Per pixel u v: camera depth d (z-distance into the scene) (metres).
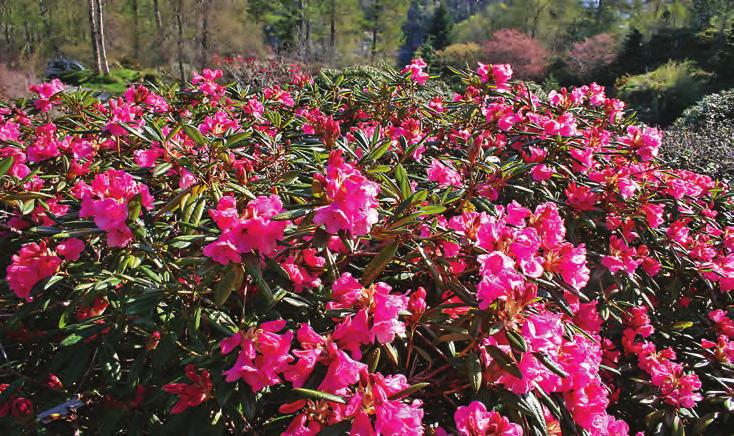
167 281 1.47
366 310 1.23
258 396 1.31
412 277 1.75
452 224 1.61
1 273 1.93
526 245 1.45
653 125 16.88
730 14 35.44
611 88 22.34
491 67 3.27
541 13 40.34
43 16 30.31
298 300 1.46
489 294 1.29
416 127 2.73
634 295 2.31
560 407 1.39
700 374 2.40
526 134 2.69
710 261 2.58
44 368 1.75
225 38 24.59
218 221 1.23
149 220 1.51
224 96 3.67
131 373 1.44
